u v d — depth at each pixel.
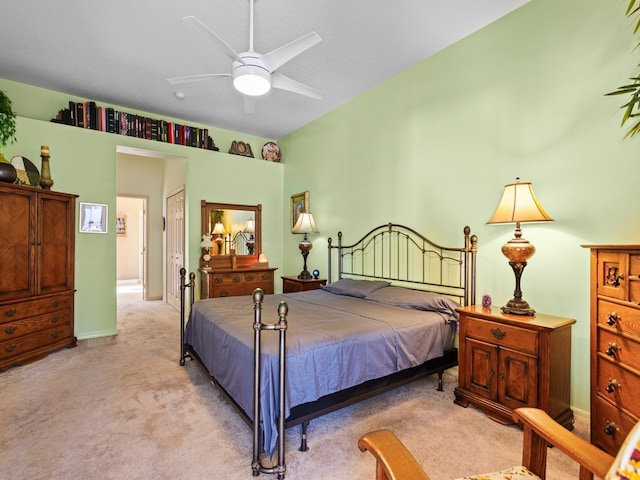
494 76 2.60
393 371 2.13
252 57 2.22
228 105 4.25
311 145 4.80
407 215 3.31
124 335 4.00
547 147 2.29
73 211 3.60
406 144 3.32
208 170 4.85
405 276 3.33
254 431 1.59
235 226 5.11
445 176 2.96
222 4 2.42
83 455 1.72
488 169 2.63
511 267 2.24
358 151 3.93
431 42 2.88
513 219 2.10
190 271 4.74
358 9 2.46
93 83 3.66
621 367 1.56
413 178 3.25
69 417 2.10
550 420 1.05
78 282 3.75
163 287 6.46
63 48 2.99
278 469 1.56
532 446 1.07
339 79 3.53
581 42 2.13
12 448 1.77
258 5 2.42
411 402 2.33
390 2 2.39
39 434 1.91
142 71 3.40
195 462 1.68
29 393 2.43
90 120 3.93
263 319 2.31
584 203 2.11
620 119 1.97
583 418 2.09
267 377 1.62
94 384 2.60
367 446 0.96
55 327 3.38
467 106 2.79
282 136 5.55
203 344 2.54
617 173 1.98
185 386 2.57
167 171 6.20
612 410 1.60
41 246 3.22
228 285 4.54
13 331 2.95
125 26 2.68
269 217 5.42
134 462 1.67
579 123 2.14
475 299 2.67
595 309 1.73
